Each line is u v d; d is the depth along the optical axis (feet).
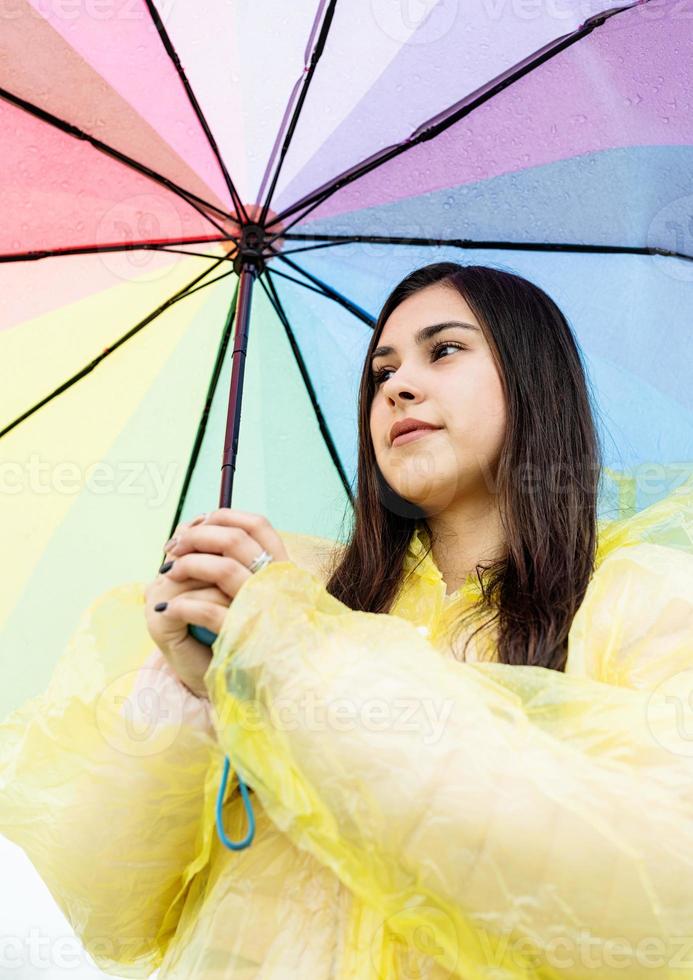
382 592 4.73
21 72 5.30
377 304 5.99
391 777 3.13
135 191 5.52
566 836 3.09
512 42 5.42
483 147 5.64
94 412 5.59
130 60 5.31
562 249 5.82
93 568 5.42
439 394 4.68
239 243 5.63
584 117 5.55
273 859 3.72
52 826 3.94
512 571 4.42
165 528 5.63
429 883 3.11
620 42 5.41
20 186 5.41
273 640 3.36
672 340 5.64
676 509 4.60
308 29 5.34
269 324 6.03
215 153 5.53
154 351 5.71
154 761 3.87
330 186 5.68
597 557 4.56
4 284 5.43
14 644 5.24
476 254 5.91
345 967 3.43
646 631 3.86
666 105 5.47
